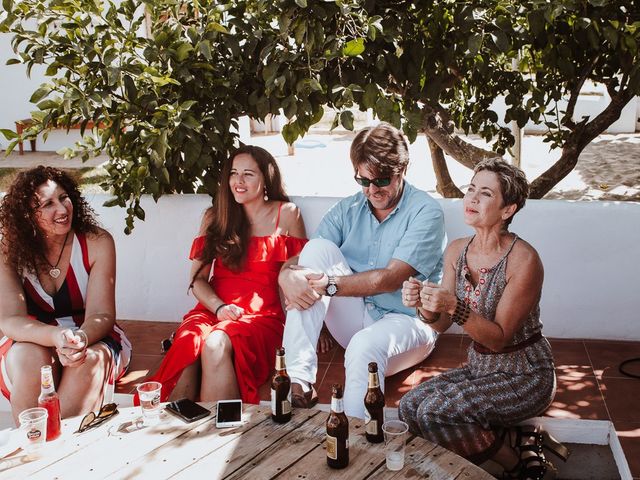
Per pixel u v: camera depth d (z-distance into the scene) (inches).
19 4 164.1
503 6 167.9
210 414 116.3
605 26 169.9
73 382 132.1
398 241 150.4
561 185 419.8
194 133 170.2
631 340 165.6
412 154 508.7
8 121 544.1
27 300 145.1
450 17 180.9
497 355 125.4
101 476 101.0
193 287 156.9
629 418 135.2
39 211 139.9
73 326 148.3
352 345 135.8
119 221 181.8
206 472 101.1
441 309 117.2
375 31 157.2
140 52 198.4
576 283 164.6
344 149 534.0
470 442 122.6
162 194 179.5
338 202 162.1
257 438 109.0
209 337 140.6
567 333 167.6
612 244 161.0
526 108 217.0
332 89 160.6
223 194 158.6
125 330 180.2
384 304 150.9
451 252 131.1
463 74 195.3
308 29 159.9
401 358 144.4
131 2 170.9
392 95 174.2
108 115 166.9
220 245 156.8
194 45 165.2
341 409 100.2
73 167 479.2
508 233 125.7
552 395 127.2
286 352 138.6
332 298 151.3
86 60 188.1
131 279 184.7
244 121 507.5
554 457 136.7
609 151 501.4
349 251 157.4
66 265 146.2
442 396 123.2
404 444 100.0
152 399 112.7
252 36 167.3
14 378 132.5
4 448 108.7
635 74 172.4
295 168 476.4
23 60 164.6
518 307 120.7
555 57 186.2
